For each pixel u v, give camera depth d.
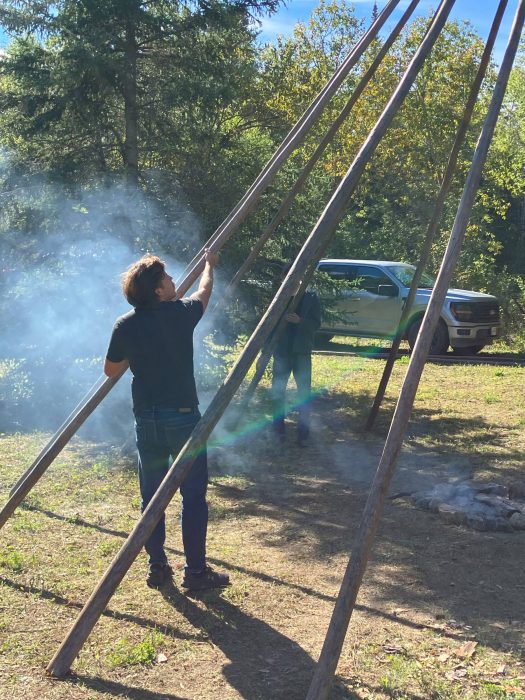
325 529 5.38
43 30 8.91
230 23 9.14
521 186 24.17
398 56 22.58
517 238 29.78
